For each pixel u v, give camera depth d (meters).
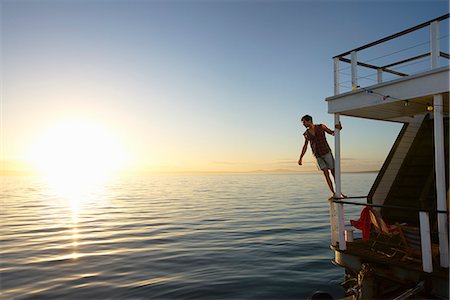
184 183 165.62
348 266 6.65
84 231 24.86
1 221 31.77
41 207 48.44
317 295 5.64
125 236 22.19
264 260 14.77
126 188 119.81
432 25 5.54
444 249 5.27
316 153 7.66
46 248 18.14
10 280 11.96
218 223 28.41
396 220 7.95
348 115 7.74
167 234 22.78
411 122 8.95
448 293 4.84
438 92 5.30
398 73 8.59
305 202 52.19
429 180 7.66
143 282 11.53
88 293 10.42
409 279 5.43
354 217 30.20
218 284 11.20
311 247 17.67
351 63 6.98
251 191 89.56
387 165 8.48
